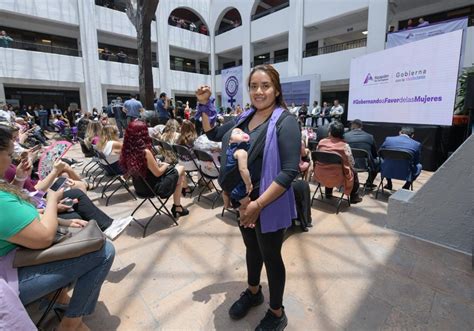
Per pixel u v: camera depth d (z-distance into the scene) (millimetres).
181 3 16578
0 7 10766
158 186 2428
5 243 1032
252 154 1147
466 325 1386
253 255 1404
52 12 12102
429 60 4445
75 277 1191
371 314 1466
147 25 6293
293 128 1131
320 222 2668
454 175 2062
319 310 1502
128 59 15219
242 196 1167
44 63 12008
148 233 2443
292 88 13070
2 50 10914
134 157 2277
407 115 4945
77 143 9039
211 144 3057
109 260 1276
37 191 1747
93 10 13203
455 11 10188
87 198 1890
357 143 3555
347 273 1836
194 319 1448
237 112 9766
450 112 4227
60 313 1452
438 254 2061
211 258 2043
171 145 3377
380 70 5418
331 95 15484
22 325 968
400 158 3127
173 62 18484
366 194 3551
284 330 1364
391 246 2186
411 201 2316
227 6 16781
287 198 1209
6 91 12672
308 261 1987
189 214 2875
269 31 14805
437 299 1573
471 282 1724
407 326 1382
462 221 2064
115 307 1540
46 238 1073
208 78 18547
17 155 2184
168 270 1893
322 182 2988
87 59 13203
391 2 10234
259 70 1194
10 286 1006
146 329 1387
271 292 1295
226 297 1617
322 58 12711
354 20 12609
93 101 13500
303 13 13188
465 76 5168
